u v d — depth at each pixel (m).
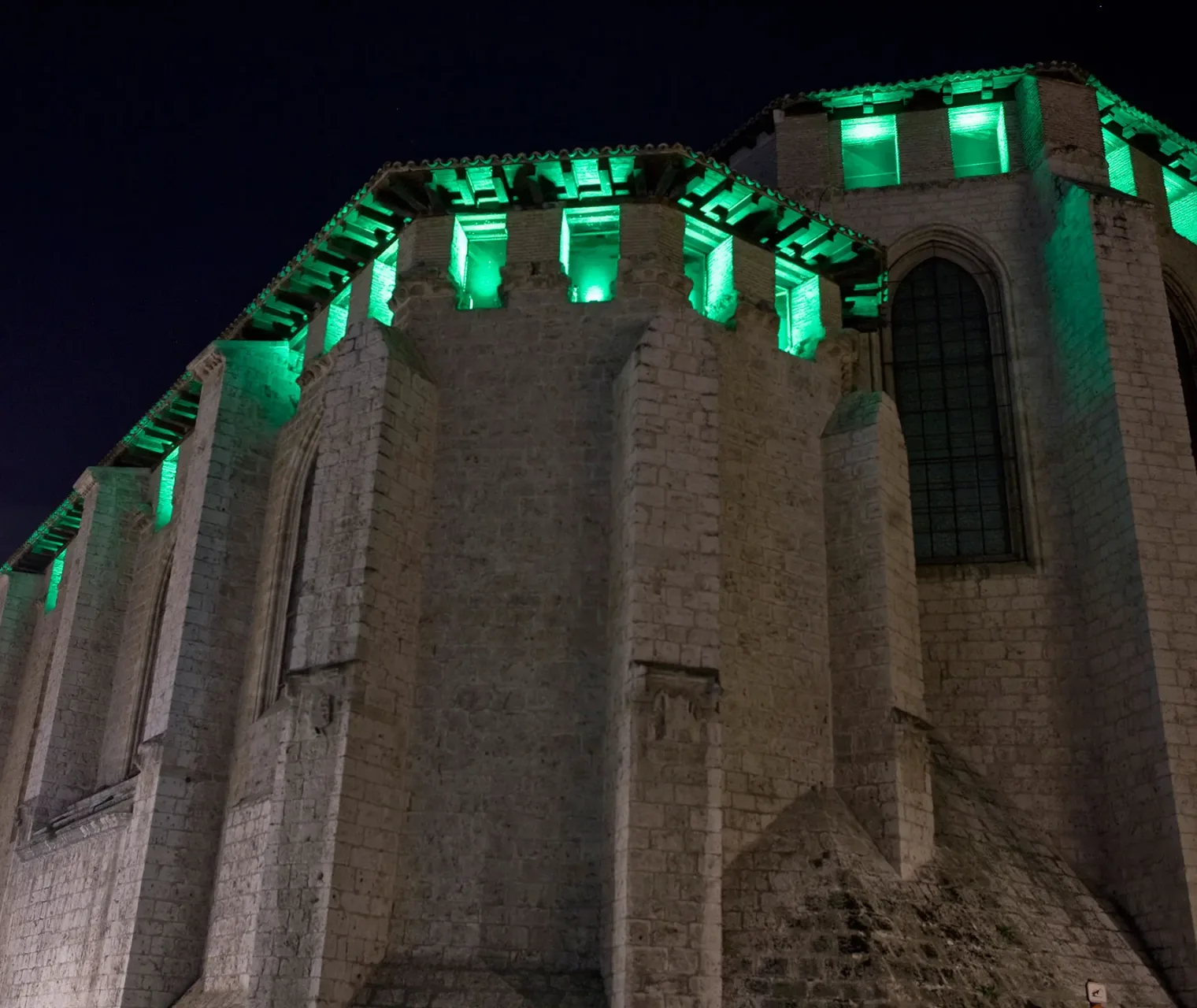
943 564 28.69
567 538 22.86
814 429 26.08
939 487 29.72
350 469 22.94
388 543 22.34
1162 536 25.45
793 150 33.66
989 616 27.67
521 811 20.86
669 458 21.83
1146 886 23.58
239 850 24.84
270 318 30.91
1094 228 28.50
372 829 20.33
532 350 24.64
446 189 26.25
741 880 20.45
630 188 26.02
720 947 18.58
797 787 22.39
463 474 23.67
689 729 19.78
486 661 22.05
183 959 25.16
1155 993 22.09
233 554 28.94
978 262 31.61
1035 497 28.39
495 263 27.53
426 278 25.67
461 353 24.83
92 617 37.03
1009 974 19.92
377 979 19.53
